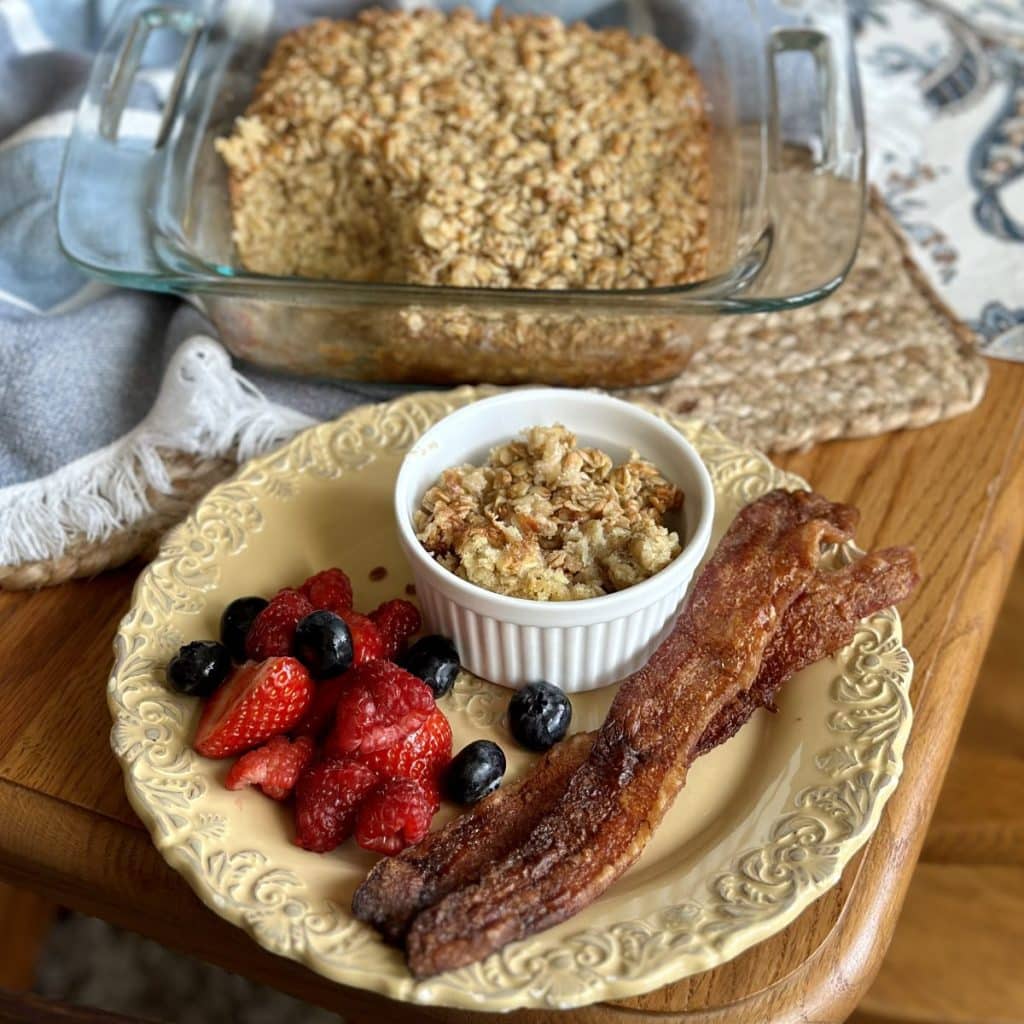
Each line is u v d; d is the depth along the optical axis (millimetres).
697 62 566
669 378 479
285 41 552
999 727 522
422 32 549
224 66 554
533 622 357
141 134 516
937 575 425
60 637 410
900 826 361
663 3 576
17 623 415
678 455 395
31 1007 342
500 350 460
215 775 341
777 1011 322
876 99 623
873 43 654
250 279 436
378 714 335
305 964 301
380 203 513
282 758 335
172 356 457
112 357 462
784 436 463
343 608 385
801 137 556
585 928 309
